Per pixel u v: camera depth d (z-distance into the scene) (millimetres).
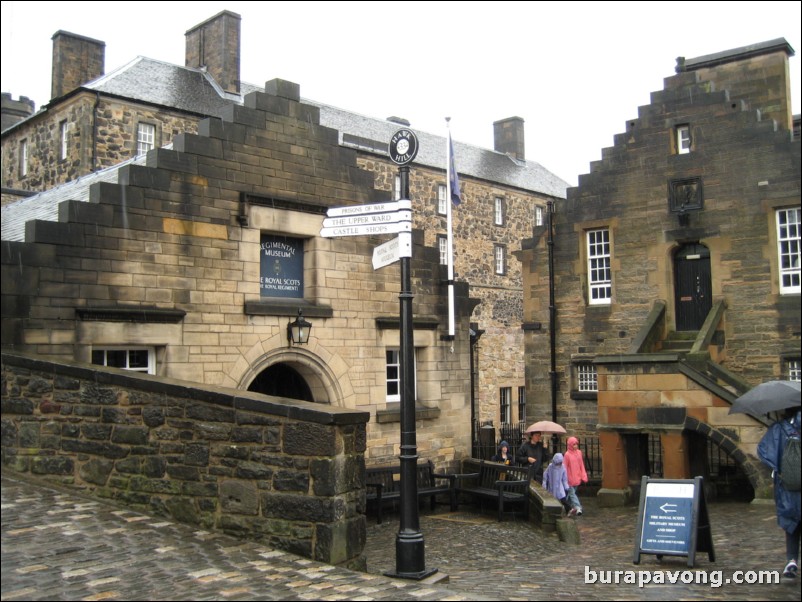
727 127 19047
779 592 6891
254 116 13391
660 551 8547
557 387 21391
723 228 18969
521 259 22266
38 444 9664
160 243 12047
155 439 8922
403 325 8297
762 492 14883
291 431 8086
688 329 19734
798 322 17875
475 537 11875
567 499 14867
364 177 15141
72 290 11016
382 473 14094
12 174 28688
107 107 24672
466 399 17016
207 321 12531
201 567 7227
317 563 7719
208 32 30078
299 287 14297
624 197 20547
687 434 16266
